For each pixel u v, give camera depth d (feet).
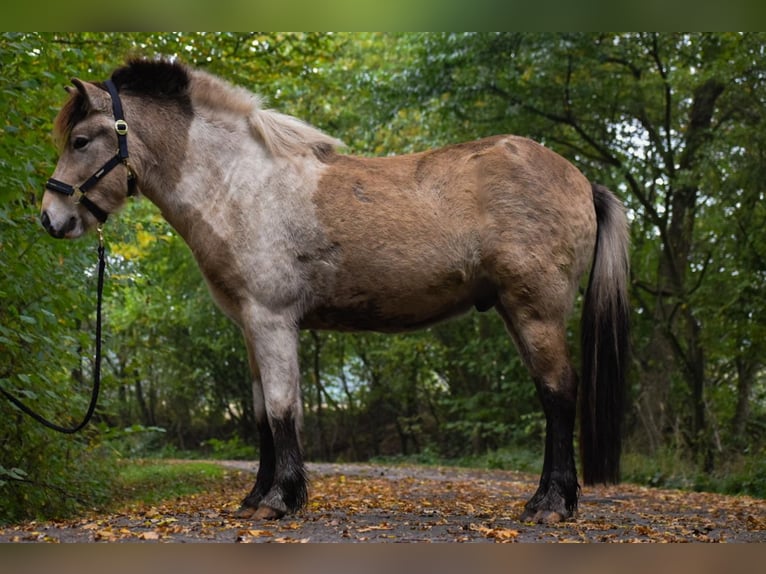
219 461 64.03
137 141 18.42
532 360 18.29
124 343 46.80
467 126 55.57
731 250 45.85
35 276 21.65
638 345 56.49
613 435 18.72
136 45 32.09
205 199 18.31
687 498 33.68
